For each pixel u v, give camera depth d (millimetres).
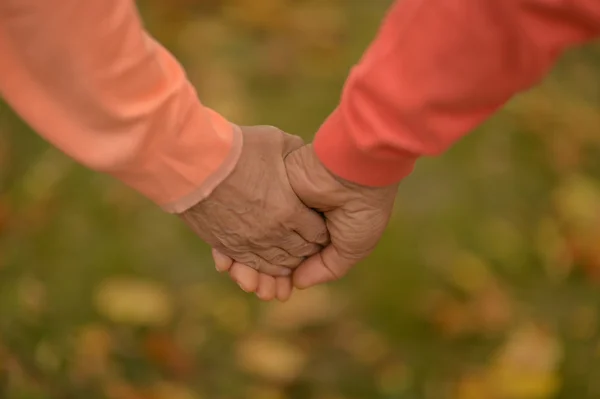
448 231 1971
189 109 1299
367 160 1297
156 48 1288
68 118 1261
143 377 1773
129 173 1297
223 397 1772
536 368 1818
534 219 2020
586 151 2195
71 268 1874
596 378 1812
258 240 1361
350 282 1909
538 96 2318
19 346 1758
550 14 1171
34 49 1227
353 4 2463
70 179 1968
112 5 1228
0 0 1207
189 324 1844
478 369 1827
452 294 1906
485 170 2090
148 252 1911
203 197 1323
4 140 2012
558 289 1933
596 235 1981
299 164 1332
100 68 1236
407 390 1801
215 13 2398
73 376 1749
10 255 1877
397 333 1864
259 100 2164
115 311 1830
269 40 2344
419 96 1224
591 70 2434
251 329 1852
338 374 1812
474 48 1198
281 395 1784
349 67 2285
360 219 1342
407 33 1216
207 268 1909
